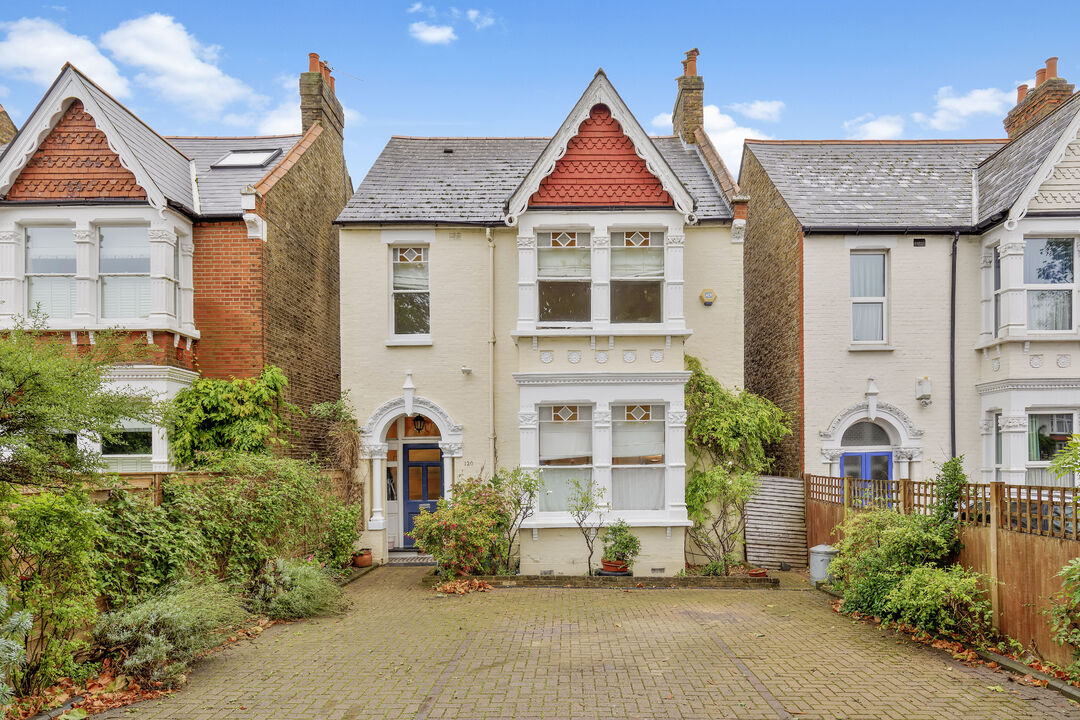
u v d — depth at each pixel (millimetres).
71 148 12383
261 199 13141
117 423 7598
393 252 14719
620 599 10812
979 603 7992
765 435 13914
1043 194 13891
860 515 10102
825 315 14750
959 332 14750
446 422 14242
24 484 6551
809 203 15461
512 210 13047
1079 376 13633
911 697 6539
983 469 14508
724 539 13172
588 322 13445
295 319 14953
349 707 6320
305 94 16953
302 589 9625
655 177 13297
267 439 12750
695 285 14336
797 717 6082
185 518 8883
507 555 12828
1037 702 6410
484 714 6160
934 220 14914
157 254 12164
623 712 6199
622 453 13172
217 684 6910
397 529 15375
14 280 12125
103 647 6980
